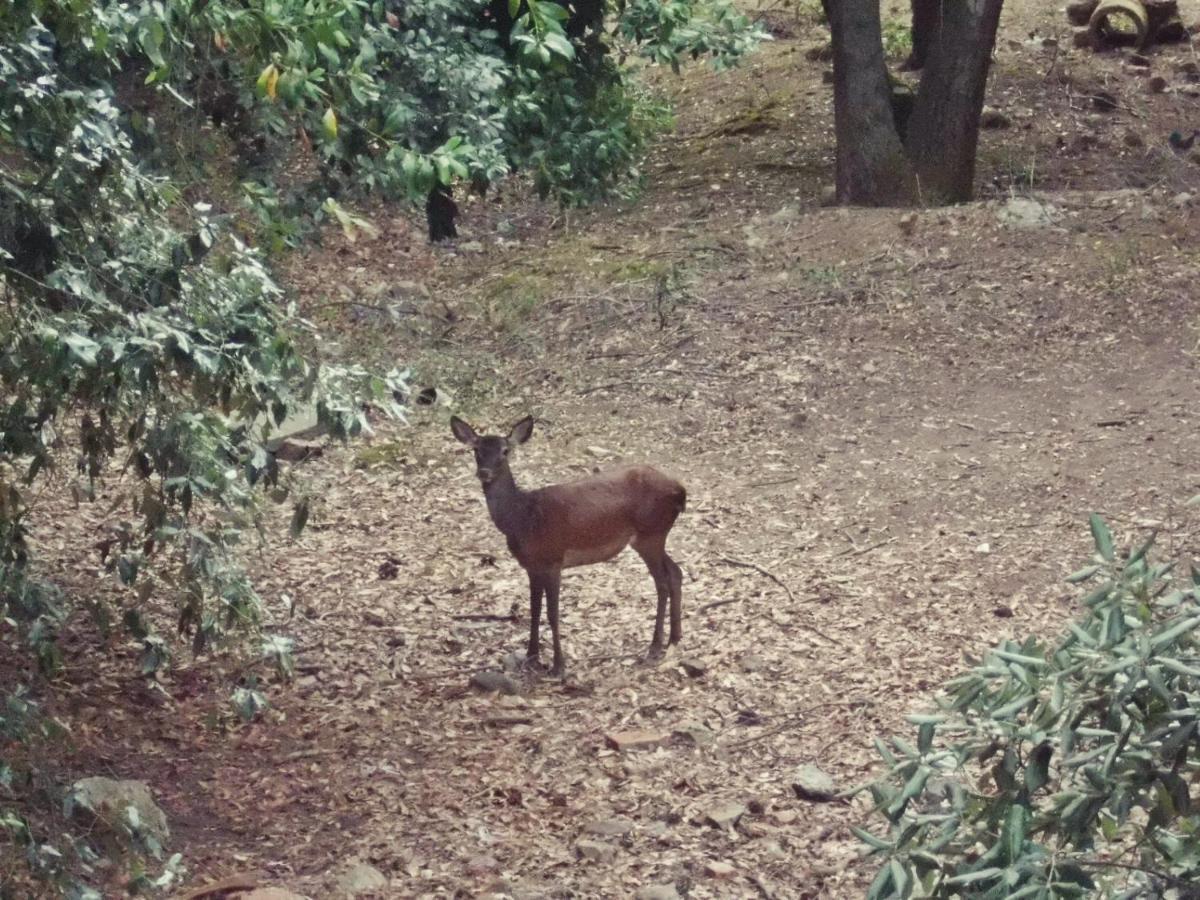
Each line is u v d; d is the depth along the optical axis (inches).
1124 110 778.8
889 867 136.4
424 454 440.8
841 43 637.3
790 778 273.7
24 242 185.0
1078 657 130.5
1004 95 799.7
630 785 273.0
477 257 620.7
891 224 574.9
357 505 412.5
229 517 311.9
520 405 474.3
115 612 335.9
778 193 680.4
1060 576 354.0
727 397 468.4
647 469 320.8
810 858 247.0
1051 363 471.8
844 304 521.3
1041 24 900.6
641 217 654.5
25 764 202.7
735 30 428.8
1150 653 123.3
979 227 563.2
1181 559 352.5
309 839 253.6
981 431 435.8
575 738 291.4
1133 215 561.3
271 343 195.0
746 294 537.0
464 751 286.7
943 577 358.6
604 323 526.3
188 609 238.5
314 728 296.2
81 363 188.2
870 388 467.2
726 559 375.2
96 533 379.9
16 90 174.1
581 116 453.7
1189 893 132.6
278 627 341.4
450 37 357.7
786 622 340.5
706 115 830.5
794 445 438.0
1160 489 391.5
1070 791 133.7
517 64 369.1
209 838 251.9
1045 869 126.3
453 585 366.9
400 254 624.7
